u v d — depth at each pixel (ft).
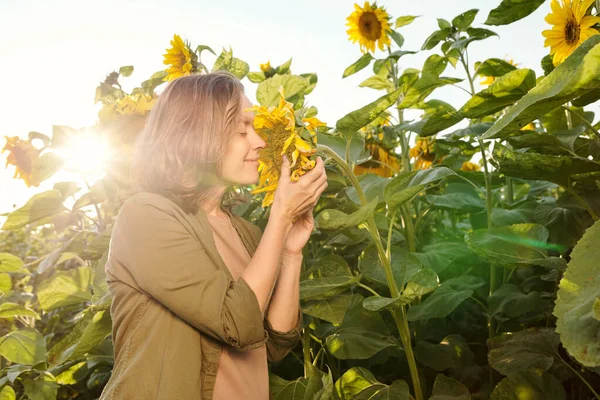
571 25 4.95
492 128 3.70
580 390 5.91
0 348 7.45
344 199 6.64
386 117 8.83
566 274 2.87
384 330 6.07
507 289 6.54
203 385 4.12
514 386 5.32
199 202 4.83
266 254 4.19
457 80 6.96
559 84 3.27
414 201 8.68
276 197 4.33
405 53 8.32
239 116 4.57
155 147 4.48
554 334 5.70
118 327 4.24
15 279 13.48
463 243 7.39
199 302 3.92
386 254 5.51
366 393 5.29
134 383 3.88
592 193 5.77
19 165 6.89
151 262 3.99
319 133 6.15
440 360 6.36
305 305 5.59
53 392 7.18
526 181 8.73
